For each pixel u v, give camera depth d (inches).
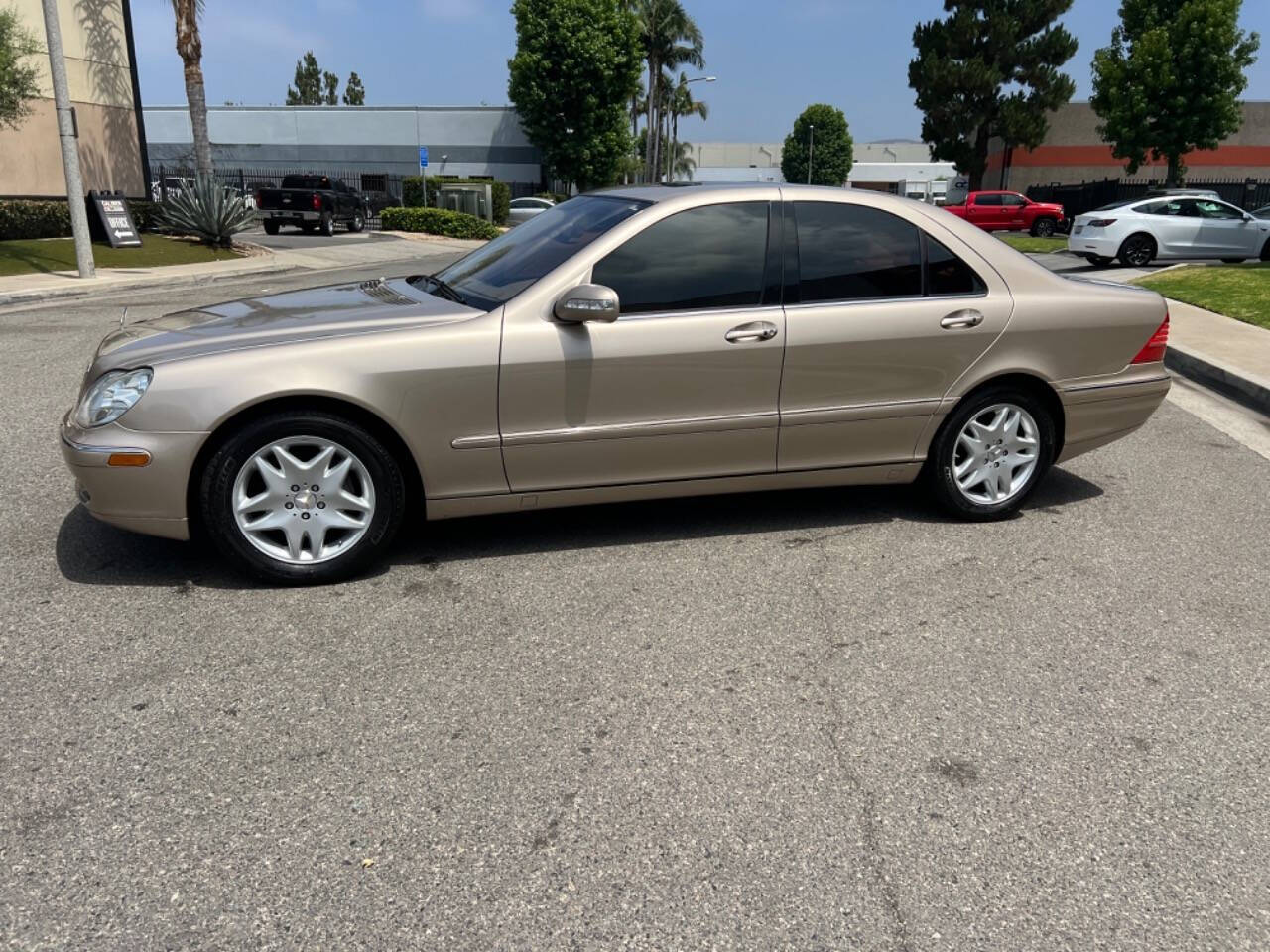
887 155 3663.9
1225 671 135.5
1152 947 86.0
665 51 2365.9
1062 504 207.0
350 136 2140.7
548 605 153.0
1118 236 743.7
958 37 1745.8
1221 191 1343.5
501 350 156.5
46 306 506.3
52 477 210.7
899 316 176.2
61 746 112.9
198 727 117.6
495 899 90.1
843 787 108.0
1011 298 183.9
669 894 91.1
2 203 739.4
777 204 174.1
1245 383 315.6
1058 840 100.0
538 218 199.3
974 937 86.7
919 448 185.6
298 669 131.6
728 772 110.4
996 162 1871.3
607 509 198.1
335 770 109.5
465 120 2113.7
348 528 156.9
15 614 146.0
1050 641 143.9
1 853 95.0
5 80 631.8
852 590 160.7
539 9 1787.6
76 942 84.0
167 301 531.2
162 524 150.7
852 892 91.8
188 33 901.8
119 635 140.3
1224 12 1295.5
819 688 129.3
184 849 96.1
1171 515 200.8
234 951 83.6
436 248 1064.8
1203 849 99.0
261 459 150.7
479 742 115.5
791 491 211.9
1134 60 1349.7
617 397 163.5
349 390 150.5
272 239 1074.7
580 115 1852.9
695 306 167.3
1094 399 192.2
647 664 134.8
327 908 88.6
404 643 139.8
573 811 103.0
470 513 164.6
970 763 113.1
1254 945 86.4
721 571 167.3
